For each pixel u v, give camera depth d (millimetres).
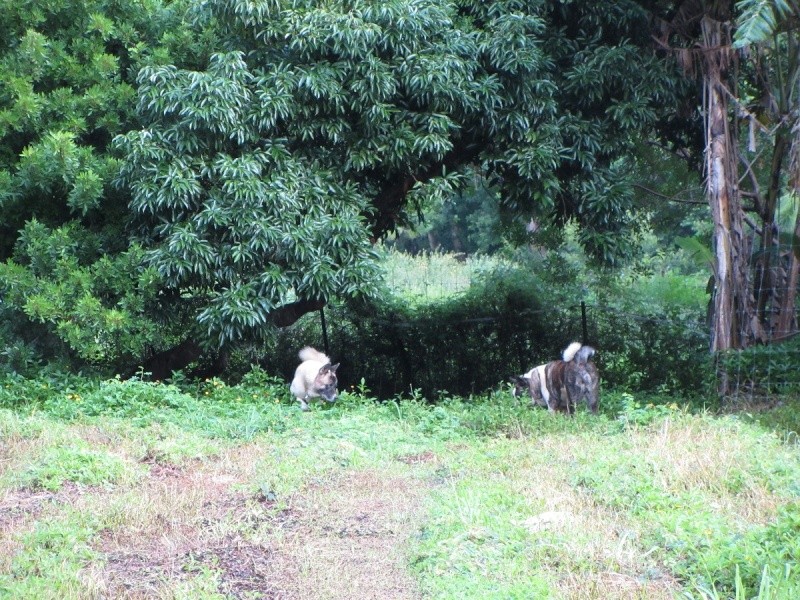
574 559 5527
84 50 13133
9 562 5688
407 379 18422
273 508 7098
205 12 12703
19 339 12242
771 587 4812
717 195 13227
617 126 14094
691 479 7137
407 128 13055
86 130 12914
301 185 12602
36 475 7473
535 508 6578
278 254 12484
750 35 10039
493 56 13219
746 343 13445
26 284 11609
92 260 12688
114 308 12062
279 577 5691
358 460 8648
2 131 12078
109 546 6219
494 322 18547
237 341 12797
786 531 5574
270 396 12422
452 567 5547
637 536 5945
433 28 13039
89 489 7453
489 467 8141
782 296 14133
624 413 10312
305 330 17875
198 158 12242
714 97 13391
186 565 5836
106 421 9805
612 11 13992
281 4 12688
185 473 8188
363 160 13008
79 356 12391
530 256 21484
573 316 18375
